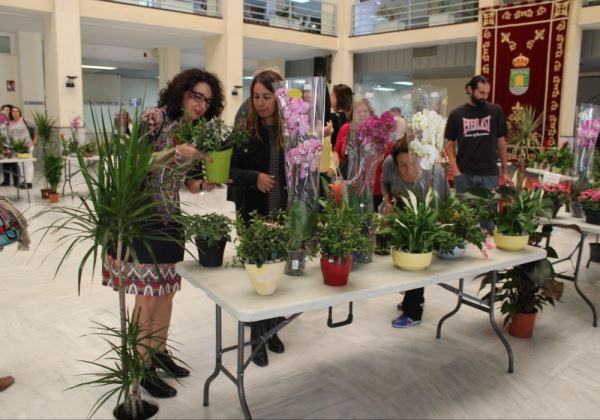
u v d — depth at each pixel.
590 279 4.18
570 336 3.08
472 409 2.28
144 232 2.08
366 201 2.30
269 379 2.53
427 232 2.17
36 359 2.68
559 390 2.45
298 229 2.05
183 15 10.08
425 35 10.56
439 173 2.52
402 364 2.71
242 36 10.73
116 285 2.19
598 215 3.09
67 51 8.97
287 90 2.03
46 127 8.16
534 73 8.89
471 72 12.44
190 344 2.89
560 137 8.69
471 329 3.17
